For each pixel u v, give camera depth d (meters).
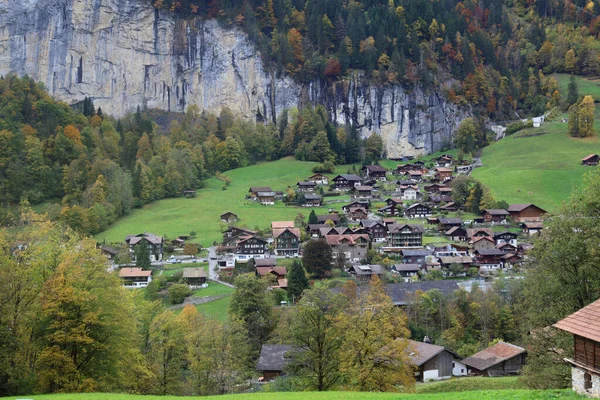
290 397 40.12
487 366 73.06
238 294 90.75
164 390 61.94
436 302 99.81
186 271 122.88
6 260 47.53
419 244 147.12
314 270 122.44
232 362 64.12
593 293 44.88
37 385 45.91
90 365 49.53
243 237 145.75
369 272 120.75
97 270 52.09
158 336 62.94
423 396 38.25
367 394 41.38
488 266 132.62
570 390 33.47
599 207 45.50
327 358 52.62
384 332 50.69
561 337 44.75
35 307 48.00
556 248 46.00
